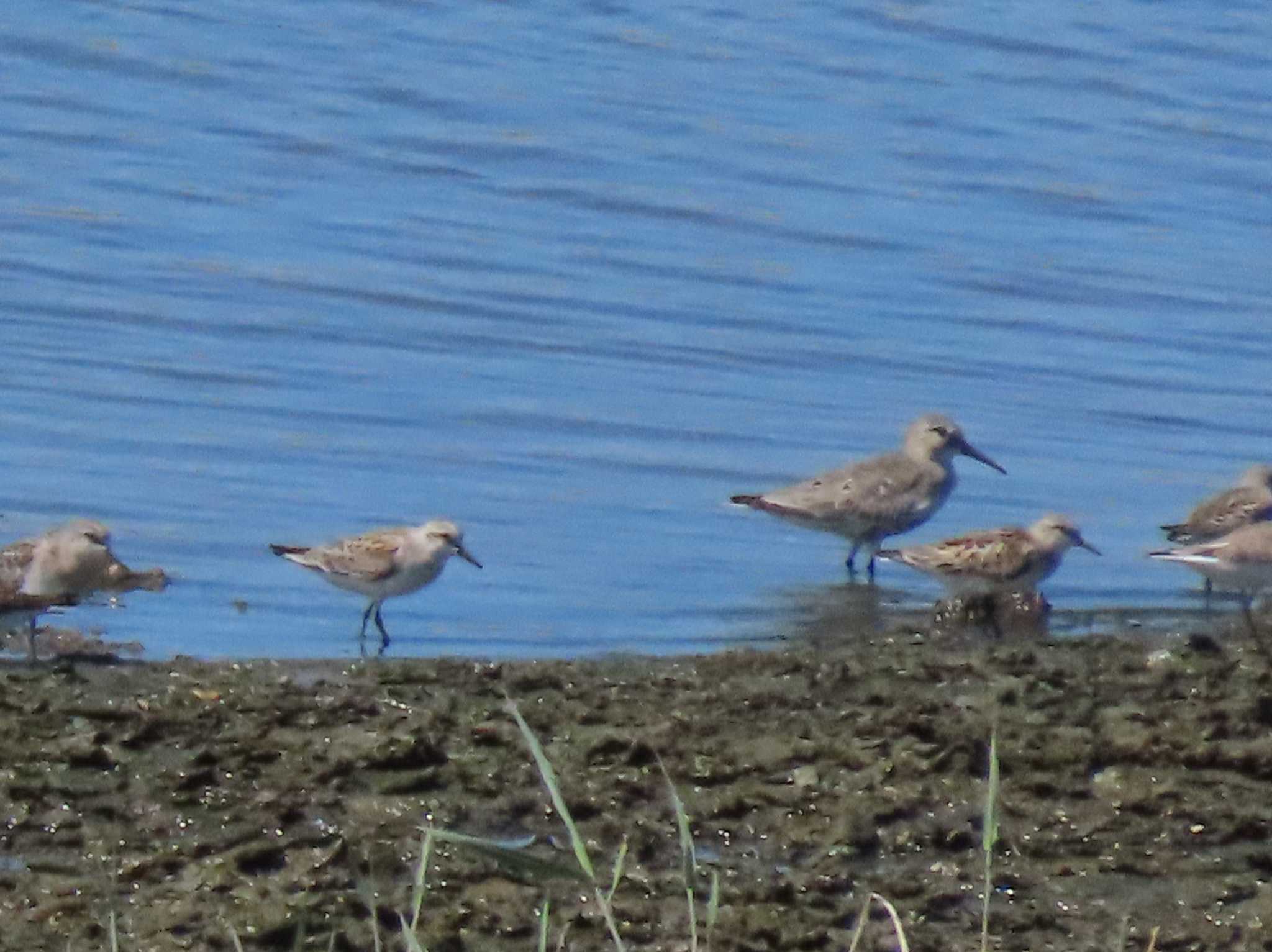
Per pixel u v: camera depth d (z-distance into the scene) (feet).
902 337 75.72
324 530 58.75
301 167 86.22
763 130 91.35
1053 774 40.06
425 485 62.28
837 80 96.63
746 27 102.01
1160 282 80.59
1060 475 65.82
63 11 98.32
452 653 50.42
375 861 35.83
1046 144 91.76
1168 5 105.81
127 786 38.42
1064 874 36.65
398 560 51.65
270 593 54.44
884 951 33.81
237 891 34.65
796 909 34.99
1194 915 35.42
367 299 75.56
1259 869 37.14
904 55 99.66
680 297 77.36
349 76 93.91
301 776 38.93
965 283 79.82
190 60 94.32
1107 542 60.70
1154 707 43.57
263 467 62.85
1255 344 76.13
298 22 99.09
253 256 78.48
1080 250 83.05
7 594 46.98
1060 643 49.37
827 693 44.60
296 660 46.80
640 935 33.94
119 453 62.95
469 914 34.30
